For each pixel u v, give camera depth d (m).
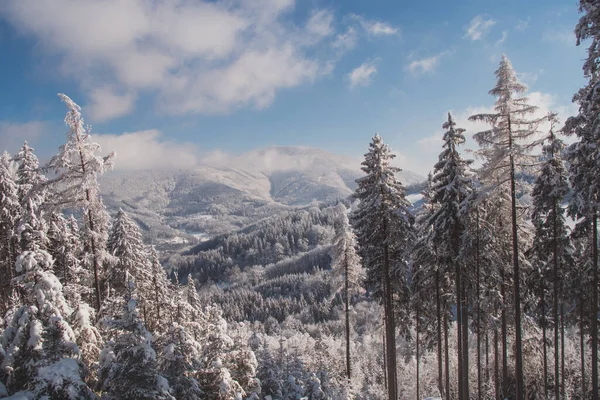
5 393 10.12
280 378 21.30
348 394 25.16
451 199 18.19
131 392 10.90
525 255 22.81
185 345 13.73
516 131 16.05
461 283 20.47
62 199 16.14
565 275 22.31
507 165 16.45
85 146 16.55
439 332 22.84
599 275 20.25
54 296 11.45
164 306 23.67
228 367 16.55
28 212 18.70
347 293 29.06
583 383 23.67
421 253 23.05
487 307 20.53
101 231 17.80
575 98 13.92
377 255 21.83
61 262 23.98
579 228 17.48
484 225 19.22
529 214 20.50
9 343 10.81
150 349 11.35
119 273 26.45
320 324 96.12
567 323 26.83
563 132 14.88
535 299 23.94
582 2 12.26
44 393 10.10
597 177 14.36
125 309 12.06
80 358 11.77
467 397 19.50
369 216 20.59
